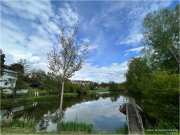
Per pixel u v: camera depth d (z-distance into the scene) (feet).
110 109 132.77
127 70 218.38
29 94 180.14
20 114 97.60
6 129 41.52
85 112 117.39
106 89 510.58
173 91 59.77
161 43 93.50
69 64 39.75
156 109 70.18
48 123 56.03
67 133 41.27
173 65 97.09
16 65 119.14
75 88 316.81
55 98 194.90
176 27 90.17
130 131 51.90
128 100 133.18
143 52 110.52
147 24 94.17
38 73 176.04
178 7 89.92
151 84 70.03
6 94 131.64
